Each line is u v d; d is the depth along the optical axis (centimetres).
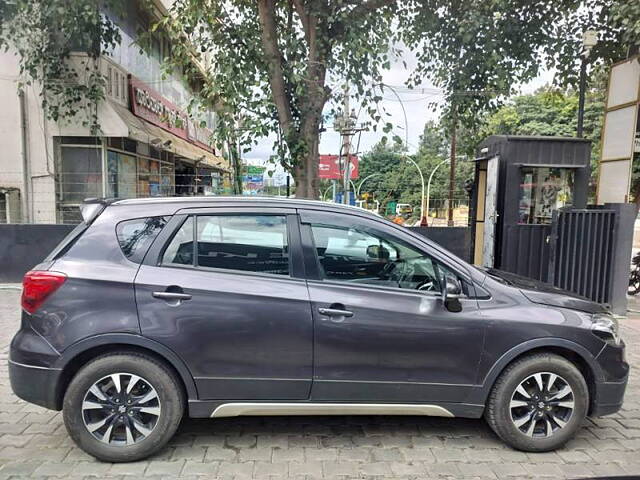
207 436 358
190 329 314
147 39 784
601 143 1017
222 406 322
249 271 330
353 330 322
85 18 739
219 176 1983
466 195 1414
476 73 805
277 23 760
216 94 677
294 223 340
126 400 316
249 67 685
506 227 745
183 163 1770
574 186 761
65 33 806
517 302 341
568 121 3338
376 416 396
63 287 312
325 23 662
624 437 368
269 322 319
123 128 981
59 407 318
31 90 958
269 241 336
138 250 325
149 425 319
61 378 310
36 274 317
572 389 337
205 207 337
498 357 331
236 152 1129
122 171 1128
